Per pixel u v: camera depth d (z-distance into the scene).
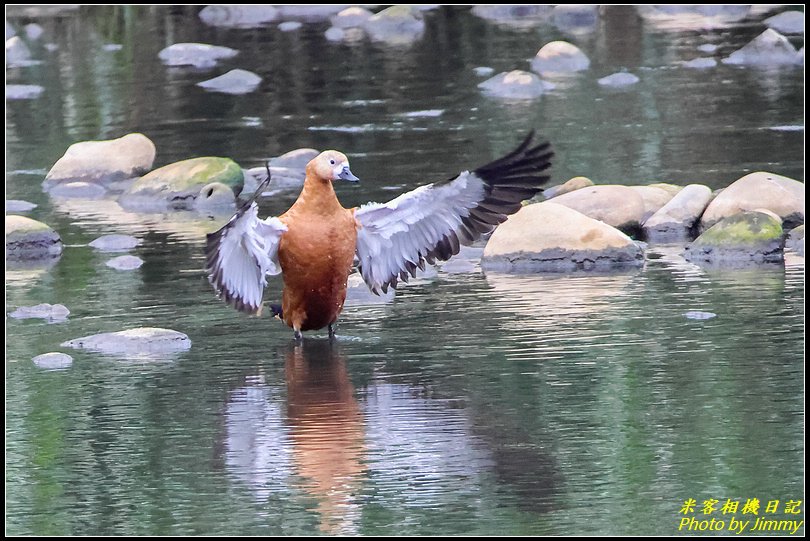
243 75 25.84
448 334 12.75
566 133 20.86
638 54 26.78
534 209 15.23
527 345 12.31
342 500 9.43
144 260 15.81
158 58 28.34
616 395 11.06
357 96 24.47
